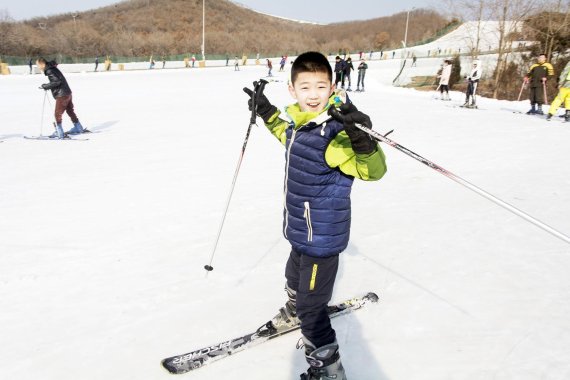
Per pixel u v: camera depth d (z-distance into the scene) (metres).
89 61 39.97
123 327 2.48
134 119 10.36
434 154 6.48
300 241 1.90
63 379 2.09
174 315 2.59
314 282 1.90
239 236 3.69
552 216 4.05
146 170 5.83
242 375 2.10
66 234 3.76
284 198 1.96
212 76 26.84
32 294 2.83
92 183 5.26
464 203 4.43
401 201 4.52
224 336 2.40
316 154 1.79
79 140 8.02
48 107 12.79
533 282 2.89
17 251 3.44
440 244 3.49
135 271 3.11
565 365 2.11
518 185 4.98
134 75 27.95
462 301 2.68
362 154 1.60
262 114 2.18
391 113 10.91
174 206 4.41
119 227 3.90
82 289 2.88
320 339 1.90
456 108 12.12
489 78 19.33
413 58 28.19
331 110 1.57
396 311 2.58
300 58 1.82
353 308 2.59
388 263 3.19
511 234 3.67
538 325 2.42
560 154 6.48
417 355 2.21
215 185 5.09
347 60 17.33
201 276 3.04
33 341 2.37
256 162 6.18
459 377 2.05
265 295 2.79
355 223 3.94
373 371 2.10
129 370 2.15
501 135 7.97
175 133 8.54
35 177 5.57
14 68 31.55
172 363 2.15
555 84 14.54
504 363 2.13
